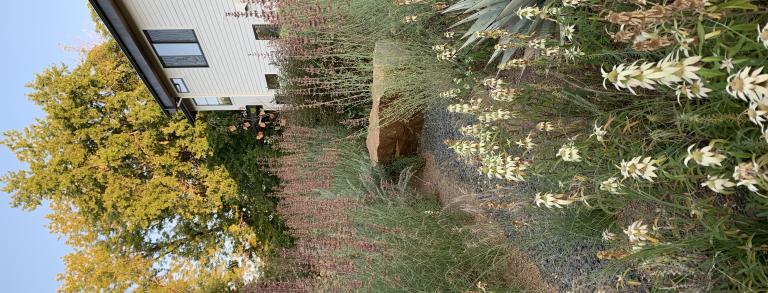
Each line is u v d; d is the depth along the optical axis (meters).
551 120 2.93
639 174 1.64
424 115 6.27
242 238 13.99
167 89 10.38
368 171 6.20
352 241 5.23
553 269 3.56
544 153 2.77
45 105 12.78
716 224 1.67
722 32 1.43
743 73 1.19
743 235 1.67
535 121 3.18
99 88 12.98
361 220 5.23
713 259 1.81
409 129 6.27
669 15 1.46
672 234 2.23
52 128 13.09
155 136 12.99
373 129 6.24
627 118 2.04
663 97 2.04
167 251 13.92
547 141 2.78
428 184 5.96
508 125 3.51
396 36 5.32
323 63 7.33
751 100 1.24
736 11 1.62
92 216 13.48
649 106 2.18
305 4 6.00
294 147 7.74
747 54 1.49
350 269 4.80
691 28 1.62
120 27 8.23
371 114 6.19
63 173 13.04
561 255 3.48
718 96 1.66
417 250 4.27
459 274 4.08
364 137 7.48
